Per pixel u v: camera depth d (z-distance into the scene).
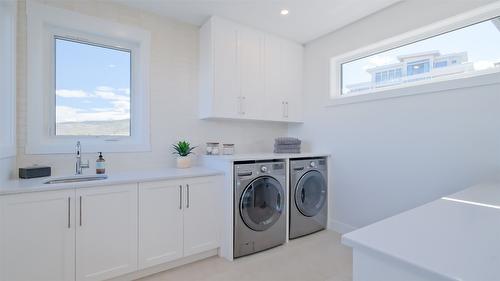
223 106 2.83
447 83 2.19
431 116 2.31
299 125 3.68
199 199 2.37
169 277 2.10
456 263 0.62
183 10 2.65
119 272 1.95
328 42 3.26
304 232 2.98
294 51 3.48
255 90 3.09
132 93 2.69
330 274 2.15
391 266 0.69
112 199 1.93
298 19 2.86
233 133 3.33
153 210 2.12
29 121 2.11
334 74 3.25
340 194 3.11
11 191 1.56
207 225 2.42
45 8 2.17
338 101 3.12
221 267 2.27
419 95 2.39
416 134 2.41
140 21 2.64
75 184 1.77
